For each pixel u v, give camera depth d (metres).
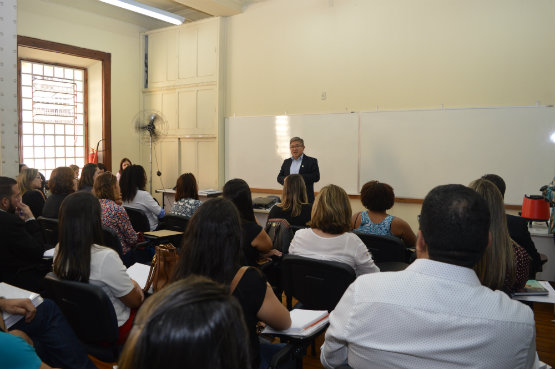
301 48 5.46
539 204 3.22
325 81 5.30
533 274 2.29
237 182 2.33
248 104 5.96
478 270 1.39
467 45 4.40
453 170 4.53
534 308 3.34
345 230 2.08
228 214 1.25
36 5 5.55
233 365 0.43
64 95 6.46
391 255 2.47
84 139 6.76
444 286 0.87
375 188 2.65
